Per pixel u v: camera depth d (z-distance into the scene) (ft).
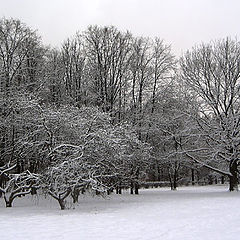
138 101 94.38
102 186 58.08
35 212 51.31
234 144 81.05
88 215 46.85
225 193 82.64
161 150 97.50
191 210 50.16
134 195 84.17
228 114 84.02
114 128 64.95
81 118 62.13
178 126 90.07
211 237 30.73
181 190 107.24
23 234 33.71
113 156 60.18
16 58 83.71
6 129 71.00
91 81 94.94
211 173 141.49
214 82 85.71
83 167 54.65
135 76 95.50
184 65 89.61
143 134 92.99
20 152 66.85
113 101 92.84
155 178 151.74
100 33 94.94
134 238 31.04
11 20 83.61
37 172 67.31
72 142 60.95
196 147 90.48
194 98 86.79
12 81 79.25
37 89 84.02
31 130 66.74
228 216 42.96
